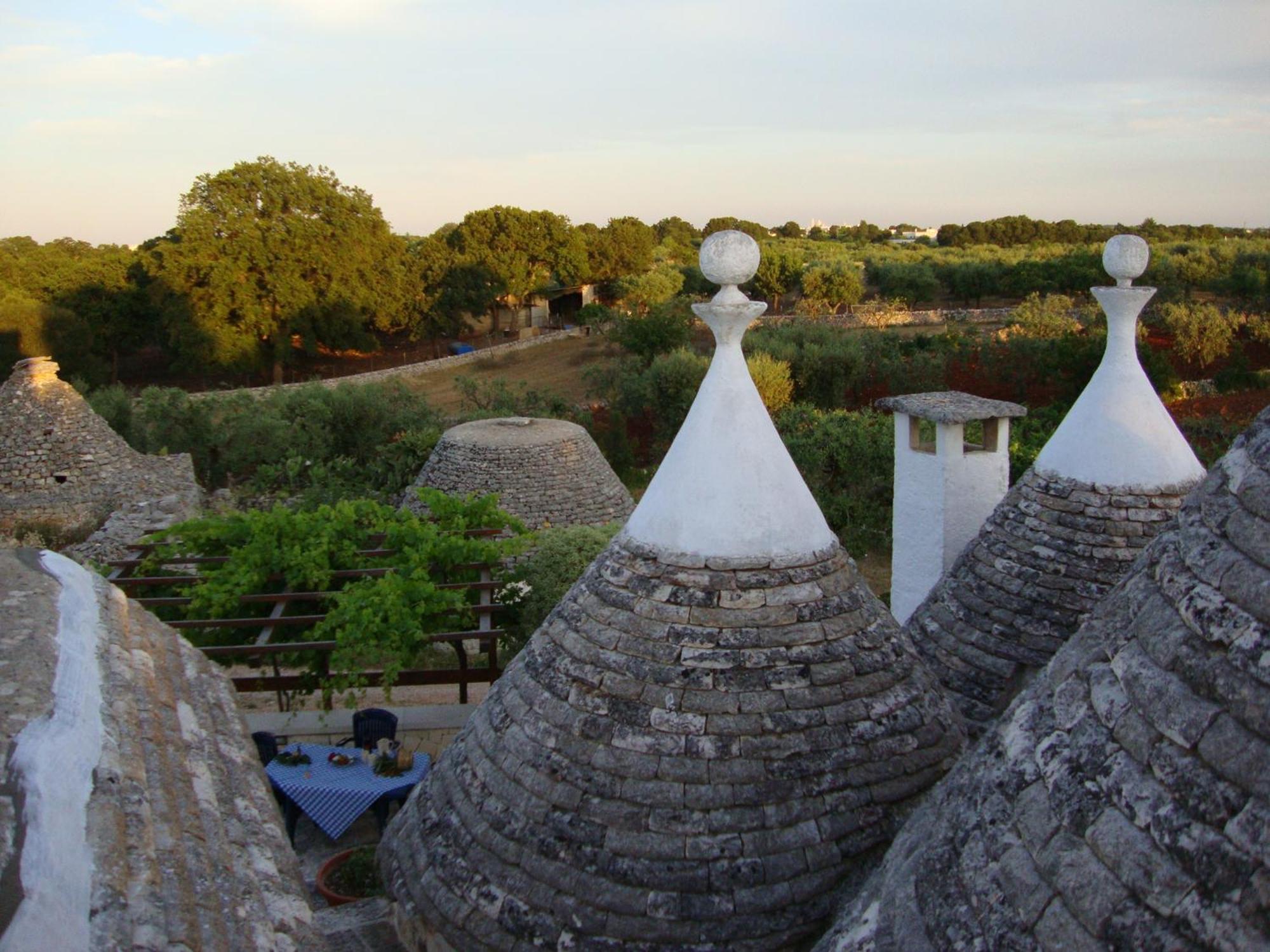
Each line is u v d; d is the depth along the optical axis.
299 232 53.75
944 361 41.75
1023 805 3.12
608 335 55.69
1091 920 2.71
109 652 5.16
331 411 36.69
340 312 56.09
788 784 4.85
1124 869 2.70
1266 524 2.84
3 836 3.14
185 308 51.75
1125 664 3.05
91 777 3.81
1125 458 7.38
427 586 11.66
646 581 5.39
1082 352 37.59
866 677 5.21
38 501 26.03
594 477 23.48
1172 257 58.78
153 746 4.54
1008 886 3.01
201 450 34.34
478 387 46.03
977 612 7.64
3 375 48.19
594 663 5.29
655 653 5.15
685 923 4.64
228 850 4.27
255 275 53.75
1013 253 85.62
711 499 5.38
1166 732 2.78
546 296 74.38
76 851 3.31
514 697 5.57
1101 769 2.92
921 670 5.58
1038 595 7.38
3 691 4.11
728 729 4.92
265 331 53.78
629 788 4.89
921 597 9.91
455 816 5.45
